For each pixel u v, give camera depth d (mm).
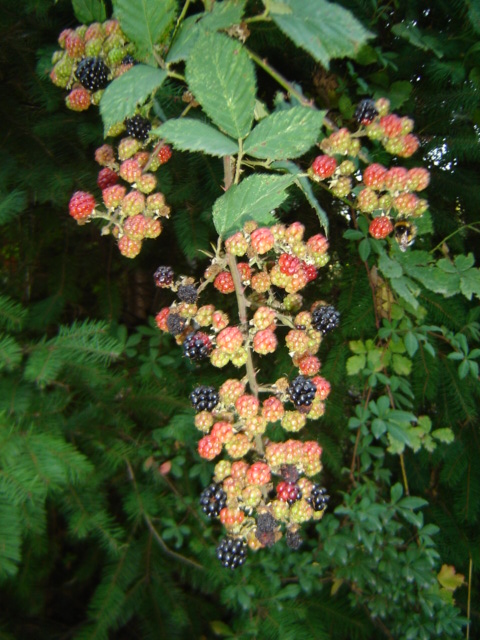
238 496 287
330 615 552
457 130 486
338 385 562
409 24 414
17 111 451
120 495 535
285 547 539
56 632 525
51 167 439
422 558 533
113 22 277
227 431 279
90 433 454
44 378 348
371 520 514
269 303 309
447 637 565
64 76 299
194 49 216
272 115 233
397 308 516
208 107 227
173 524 502
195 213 483
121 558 492
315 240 281
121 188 278
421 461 592
